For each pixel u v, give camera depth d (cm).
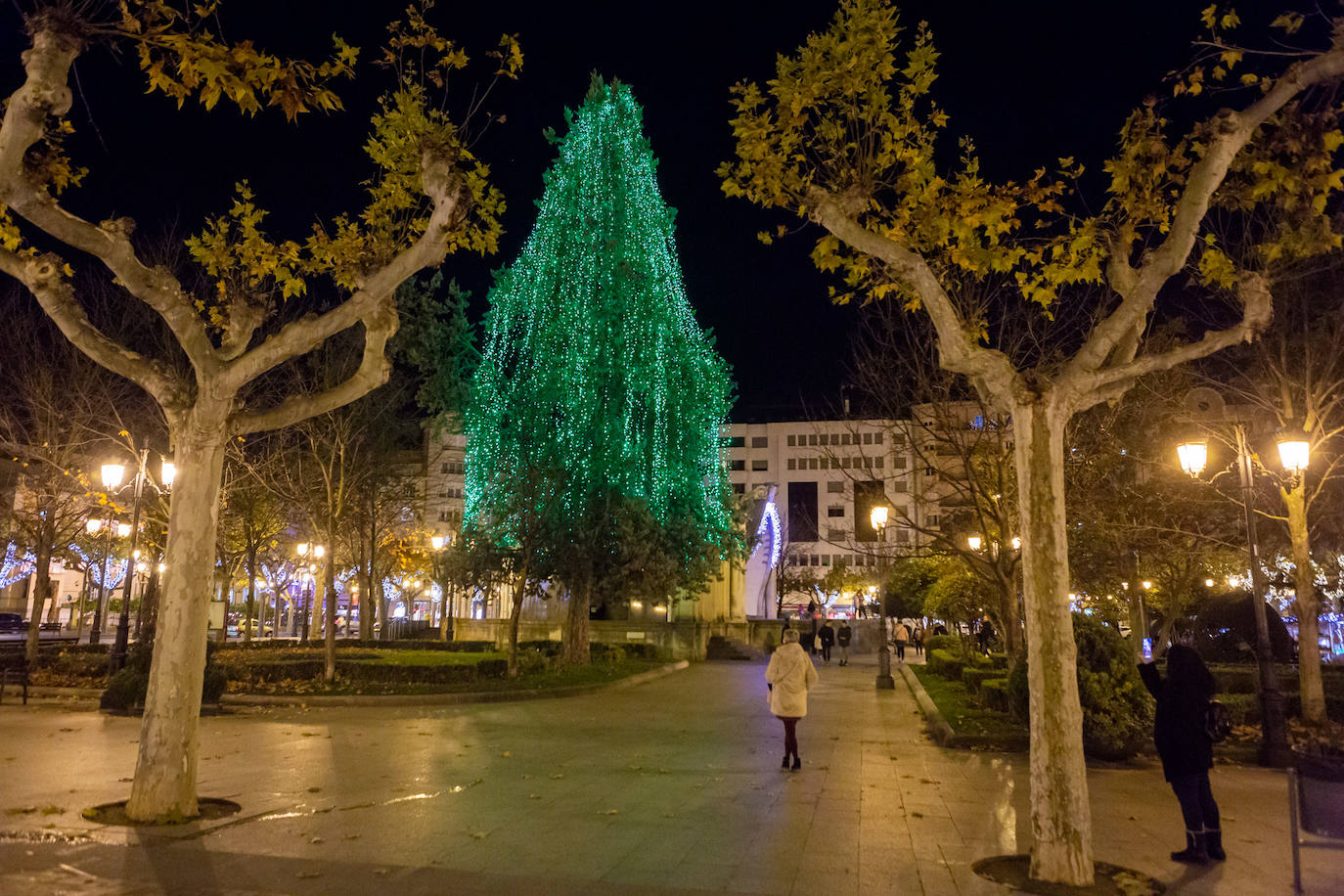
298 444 2522
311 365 2347
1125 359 712
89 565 3253
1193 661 707
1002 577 1541
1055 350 1575
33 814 764
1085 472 1802
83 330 771
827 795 902
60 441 2231
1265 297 699
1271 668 1145
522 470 2398
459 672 1998
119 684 1487
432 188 810
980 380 685
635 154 2980
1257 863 673
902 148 788
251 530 3009
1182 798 684
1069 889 594
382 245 948
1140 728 1135
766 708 1739
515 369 2803
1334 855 698
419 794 871
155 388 794
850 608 8019
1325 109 760
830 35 790
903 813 823
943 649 2920
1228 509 1791
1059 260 820
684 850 681
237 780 935
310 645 3077
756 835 730
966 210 787
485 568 2534
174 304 768
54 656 2033
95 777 927
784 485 8812
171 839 691
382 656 2434
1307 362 1417
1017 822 790
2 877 592
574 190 2903
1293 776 616
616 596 2636
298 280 948
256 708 1594
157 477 2306
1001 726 1326
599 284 2836
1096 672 1187
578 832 730
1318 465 1538
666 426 2898
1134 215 780
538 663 2331
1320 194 765
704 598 3797
